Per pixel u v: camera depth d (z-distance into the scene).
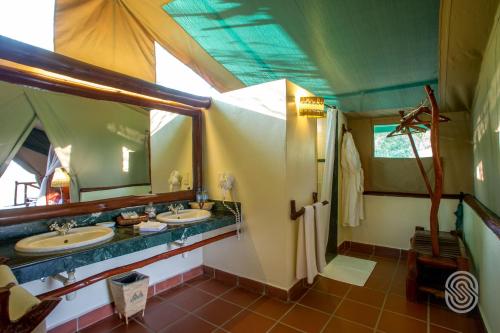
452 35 1.70
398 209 3.70
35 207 1.89
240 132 2.71
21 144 1.86
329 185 3.40
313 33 1.96
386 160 3.81
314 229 2.73
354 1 1.60
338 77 2.61
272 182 2.51
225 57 2.52
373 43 2.01
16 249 1.56
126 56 2.44
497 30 1.49
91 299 2.16
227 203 2.82
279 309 2.34
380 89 2.83
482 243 2.13
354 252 3.87
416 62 2.24
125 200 2.38
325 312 2.29
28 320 0.76
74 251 1.56
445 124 3.43
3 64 1.76
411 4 1.59
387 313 2.28
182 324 2.13
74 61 1.89
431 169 3.55
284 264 2.47
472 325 2.11
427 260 2.43
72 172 2.11
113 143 2.36
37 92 1.95
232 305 2.41
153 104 2.58
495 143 1.78
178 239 2.10
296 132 2.62
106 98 2.28
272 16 1.86
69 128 2.10
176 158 2.85
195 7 1.92
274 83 2.47
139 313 2.27
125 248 1.77
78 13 2.04
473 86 2.46
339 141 3.66
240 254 2.76
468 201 2.88
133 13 2.17
